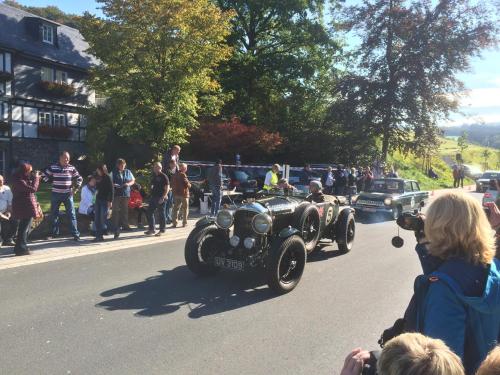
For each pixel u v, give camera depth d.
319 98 33.06
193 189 16.56
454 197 2.21
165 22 16.95
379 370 1.71
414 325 2.18
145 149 23.97
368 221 15.21
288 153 29.88
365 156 30.00
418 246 2.72
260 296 6.27
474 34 27.62
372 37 28.64
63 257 8.23
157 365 4.10
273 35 33.47
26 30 29.38
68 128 30.97
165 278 7.06
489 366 1.59
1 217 8.75
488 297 2.00
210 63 18.08
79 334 4.75
